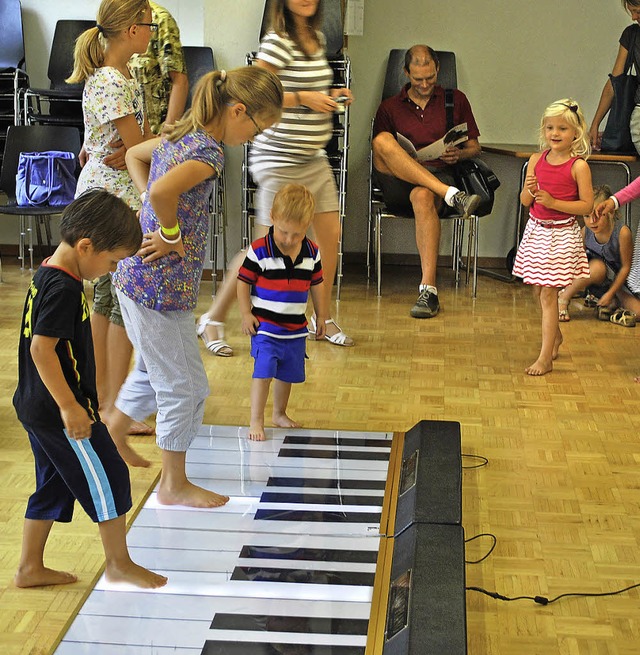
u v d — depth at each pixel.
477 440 3.22
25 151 5.32
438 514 2.41
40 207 5.16
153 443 3.10
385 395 3.65
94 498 2.10
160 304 2.45
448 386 3.78
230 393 3.61
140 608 2.11
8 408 3.39
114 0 3.01
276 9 3.64
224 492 2.71
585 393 3.74
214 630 2.03
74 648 1.97
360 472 2.86
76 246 1.98
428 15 5.89
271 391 3.64
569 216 3.88
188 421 2.54
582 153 3.87
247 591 2.18
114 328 3.08
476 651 2.04
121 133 3.09
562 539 2.54
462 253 6.20
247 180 5.20
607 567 2.40
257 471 2.86
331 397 3.61
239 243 5.62
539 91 6.00
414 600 2.00
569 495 2.81
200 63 5.38
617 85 5.30
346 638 2.00
